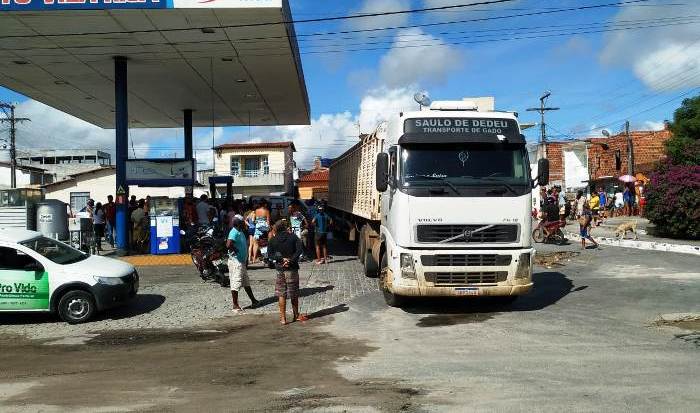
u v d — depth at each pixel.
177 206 19.09
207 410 5.78
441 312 10.49
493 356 7.46
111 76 20.77
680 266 14.50
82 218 20.55
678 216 19.52
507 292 9.72
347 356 7.82
